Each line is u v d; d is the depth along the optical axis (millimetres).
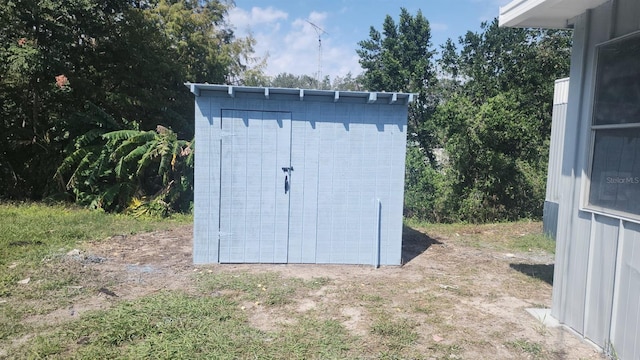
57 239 6699
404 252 6824
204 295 4520
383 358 3291
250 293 4617
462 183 11367
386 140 5719
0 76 11328
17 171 11945
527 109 13945
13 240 6422
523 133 10867
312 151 5648
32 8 10258
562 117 8094
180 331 3615
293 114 5590
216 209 5609
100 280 4926
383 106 5664
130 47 13836
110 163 10648
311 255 5766
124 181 10469
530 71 15117
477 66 16922
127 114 14508
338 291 4762
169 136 10484
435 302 4535
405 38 19219
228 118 5523
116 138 10414
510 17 4184
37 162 11906
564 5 3688
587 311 3680
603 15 3613
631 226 3225
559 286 4062
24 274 4988
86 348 3307
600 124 3611
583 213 3762
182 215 9984
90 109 11586
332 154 5680
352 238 5789
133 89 14469
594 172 3678
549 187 8523
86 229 7539
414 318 4090
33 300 4285
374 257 5820
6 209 9125
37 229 7176
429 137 17094
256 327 3793
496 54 17000
